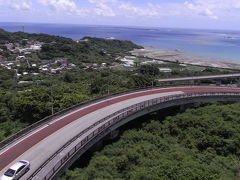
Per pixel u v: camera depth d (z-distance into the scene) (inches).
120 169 1204.5
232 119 1835.6
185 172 1052.5
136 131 1691.7
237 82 4168.3
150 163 1211.9
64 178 1042.7
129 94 2341.3
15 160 1106.1
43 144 1263.5
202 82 4087.1
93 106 1939.0
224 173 1186.6
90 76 4665.4
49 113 1820.9
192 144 1533.0
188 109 2119.8
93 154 1366.9
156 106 1929.1
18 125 1759.4
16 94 2386.8
